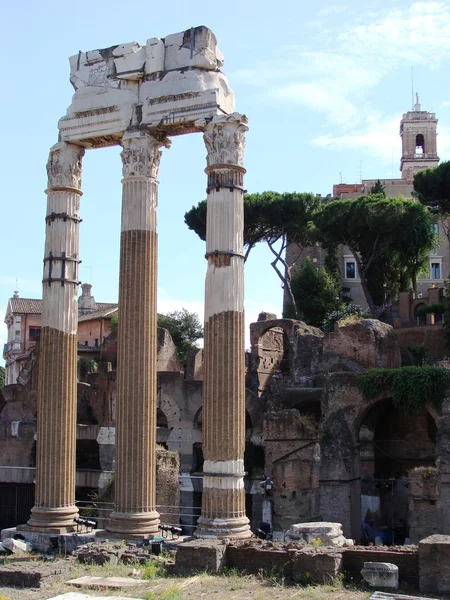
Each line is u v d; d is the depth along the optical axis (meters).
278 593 23.62
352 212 91.75
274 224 93.75
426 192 88.19
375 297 97.12
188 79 34.28
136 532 32.75
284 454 53.62
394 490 62.72
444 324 79.44
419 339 85.31
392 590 23.72
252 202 92.81
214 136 33.34
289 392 63.09
